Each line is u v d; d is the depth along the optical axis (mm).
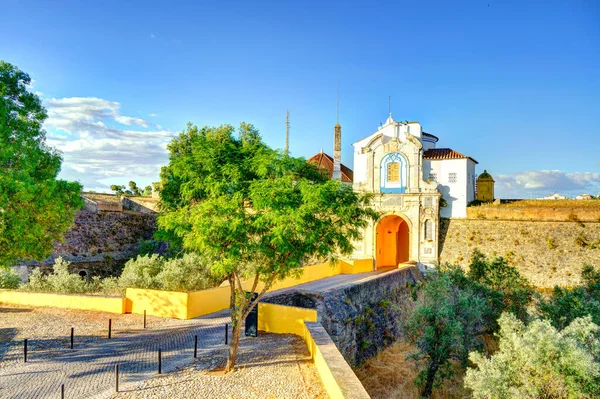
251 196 14539
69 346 18078
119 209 44469
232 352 15602
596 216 36125
